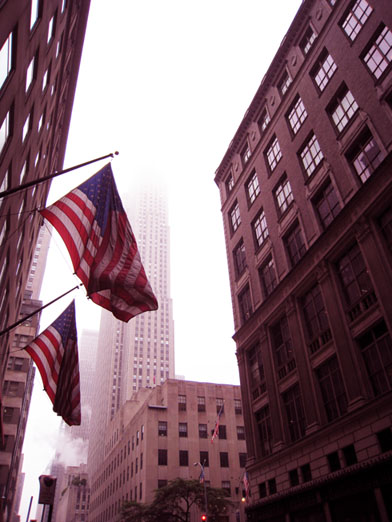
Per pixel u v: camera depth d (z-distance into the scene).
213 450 62.44
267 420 26.97
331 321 21.31
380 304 18.27
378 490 16.31
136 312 12.89
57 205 12.49
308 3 30.16
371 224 19.73
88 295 12.03
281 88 33.31
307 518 20.78
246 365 30.39
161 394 68.81
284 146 30.41
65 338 15.49
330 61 26.78
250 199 35.25
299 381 23.42
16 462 63.50
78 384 14.93
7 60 11.86
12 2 10.56
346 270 21.62
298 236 27.12
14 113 13.41
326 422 20.97
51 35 19.20
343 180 23.02
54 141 30.09
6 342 25.31
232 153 39.88
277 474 23.95
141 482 58.75
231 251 36.88
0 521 37.38
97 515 90.25
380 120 21.03
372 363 18.72
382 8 22.50
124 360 151.50
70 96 32.75
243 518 56.50
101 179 13.77
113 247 12.99
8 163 13.92
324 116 25.92
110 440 96.00
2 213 14.53
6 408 55.12
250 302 32.44
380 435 17.17
